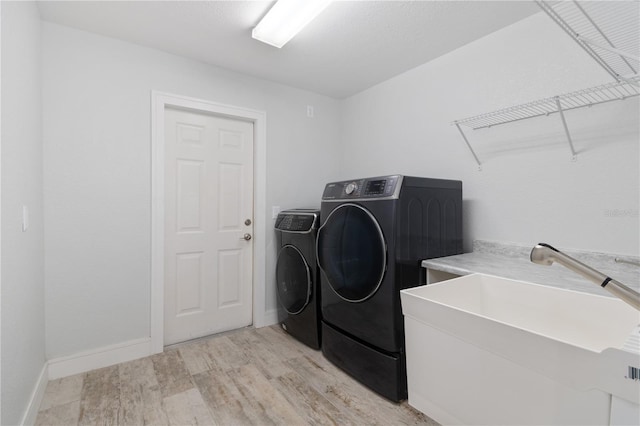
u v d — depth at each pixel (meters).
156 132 2.30
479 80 2.17
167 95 2.35
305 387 1.87
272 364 2.15
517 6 1.81
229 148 2.74
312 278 2.35
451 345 0.62
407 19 1.94
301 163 3.10
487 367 0.56
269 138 2.88
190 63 2.45
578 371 0.46
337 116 3.38
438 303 0.64
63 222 1.98
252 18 1.93
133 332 2.22
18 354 1.40
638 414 0.41
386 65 2.57
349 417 1.61
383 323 1.72
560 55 1.78
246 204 2.85
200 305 2.61
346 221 1.95
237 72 2.69
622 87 1.53
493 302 1.36
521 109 1.83
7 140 1.28
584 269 0.63
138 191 2.24
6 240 1.26
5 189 1.25
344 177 3.34
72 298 2.01
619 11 1.51
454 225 2.07
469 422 0.59
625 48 1.48
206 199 2.63
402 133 2.73
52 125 1.95
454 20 1.95
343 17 1.92
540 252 0.67
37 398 1.65
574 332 1.11
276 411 1.66
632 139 1.56
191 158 2.56
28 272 1.58
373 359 1.79
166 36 2.13
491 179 2.12
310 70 2.66
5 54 1.27
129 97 2.21
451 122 2.23
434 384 0.66
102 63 2.11
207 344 2.47
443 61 2.39
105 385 1.88
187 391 1.83
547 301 1.19
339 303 2.04
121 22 1.97
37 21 1.81
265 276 2.86
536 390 0.50
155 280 2.30
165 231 2.44
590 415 0.45
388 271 1.69
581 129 1.73
